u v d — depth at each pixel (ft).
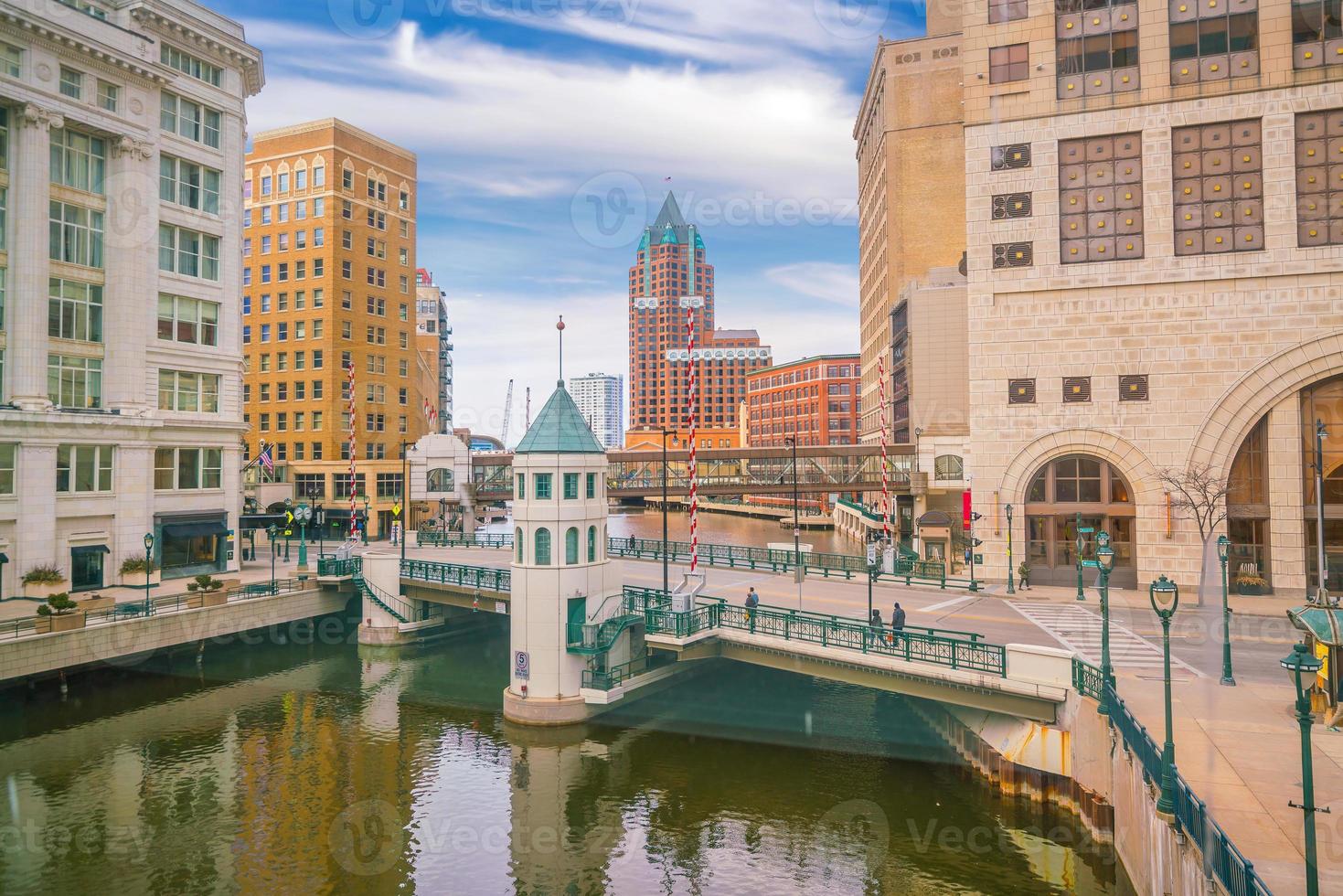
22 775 95.25
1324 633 68.59
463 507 269.85
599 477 115.65
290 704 121.70
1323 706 70.13
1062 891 68.69
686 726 109.09
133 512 150.61
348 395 261.24
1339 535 134.31
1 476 130.41
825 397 541.75
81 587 143.23
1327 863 45.32
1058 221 147.33
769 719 111.65
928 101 317.63
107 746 104.47
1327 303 133.90
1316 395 136.36
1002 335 149.79
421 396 359.05
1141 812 59.67
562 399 115.24
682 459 316.60
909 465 246.47
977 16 152.25
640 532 381.19
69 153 145.28
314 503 244.01
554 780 93.04
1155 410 141.59
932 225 315.58
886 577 153.58
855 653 94.63
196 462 168.25
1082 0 146.92
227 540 171.53
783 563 164.55
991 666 86.17
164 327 160.25
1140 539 142.00
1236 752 62.85
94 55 143.95
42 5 135.03
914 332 242.58
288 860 76.23
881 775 92.84
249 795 90.12
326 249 257.96
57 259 142.61
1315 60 135.54
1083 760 75.56
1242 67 138.51
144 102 154.30
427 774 95.35
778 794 88.69
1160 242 141.79
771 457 263.70
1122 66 144.56
